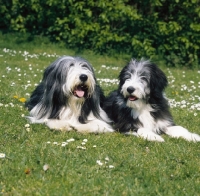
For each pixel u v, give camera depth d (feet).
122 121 29.73
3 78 46.24
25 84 43.86
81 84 28.43
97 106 30.42
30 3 76.79
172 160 23.93
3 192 19.12
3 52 68.85
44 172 21.16
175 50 72.54
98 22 74.18
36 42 77.05
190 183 20.89
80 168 21.72
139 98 28.50
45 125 29.19
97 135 28.25
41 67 58.03
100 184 20.22
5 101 35.91
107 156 23.45
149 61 29.99
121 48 74.13
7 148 24.02
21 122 29.58
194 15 70.74
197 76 59.72
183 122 33.30
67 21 74.74
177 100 42.06
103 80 48.52
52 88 29.55
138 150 25.21
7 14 78.69
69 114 29.68
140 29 72.74
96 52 74.64
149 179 21.02
